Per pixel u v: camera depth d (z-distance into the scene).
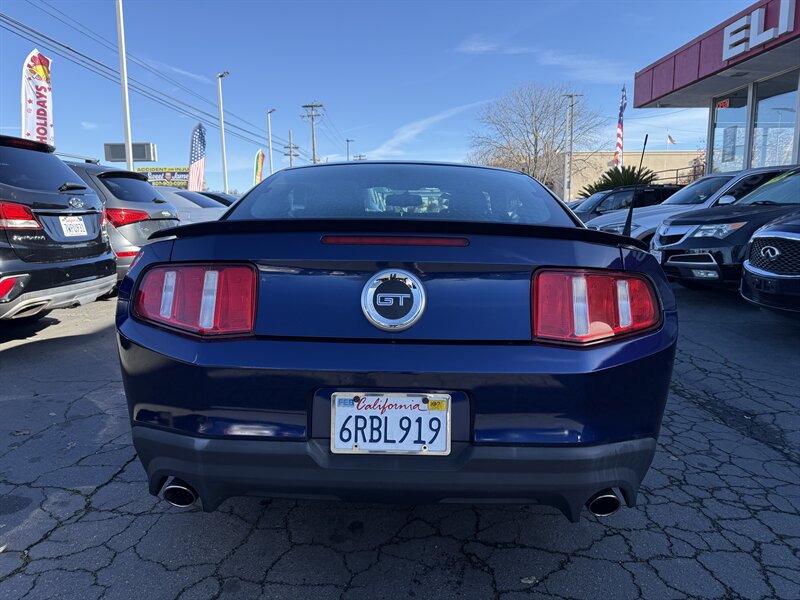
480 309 1.73
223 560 2.12
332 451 1.72
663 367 1.83
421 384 1.69
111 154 30.69
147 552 2.16
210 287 1.79
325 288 1.75
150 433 1.83
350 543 2.23
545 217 2.51
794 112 13.08
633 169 17.36
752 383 4.11
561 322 1.75
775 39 11.20
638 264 1.86
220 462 1.73
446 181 2.72
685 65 14.58
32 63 13.41
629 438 1.79
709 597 1.93
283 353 1.72
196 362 1.74
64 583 1.98
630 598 1.92
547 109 47.12
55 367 4.39
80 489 2.61
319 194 2.59
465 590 1.96
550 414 1.70
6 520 2.36
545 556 2.16
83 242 4.97
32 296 4.36
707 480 2.74
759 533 2.31
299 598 1.92
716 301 7.00
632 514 2.45
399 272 1.73
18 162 4.49
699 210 6.74
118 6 18.28
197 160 26.70
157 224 6.82
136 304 1.90
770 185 6.72
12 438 3.13
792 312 4.51
